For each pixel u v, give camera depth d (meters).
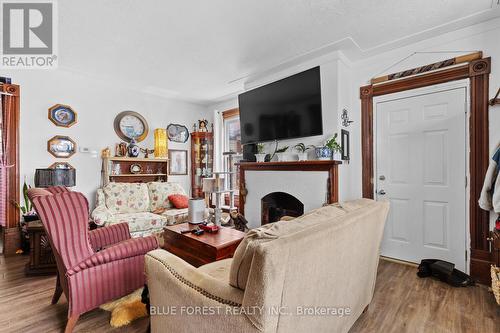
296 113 3.20
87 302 1.65
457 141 2.54
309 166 3.04
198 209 2.73
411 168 2.82
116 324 1.71
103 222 3.02
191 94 4.71
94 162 3.91
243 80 4.00
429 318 1.80
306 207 3.06
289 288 0.92
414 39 2.72
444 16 2.31
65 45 2.83
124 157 3.99
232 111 4.95
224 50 2.96
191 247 2.24
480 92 2.40
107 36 2.65
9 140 3.17
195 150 5.05
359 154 3.19
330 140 2.87
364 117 3.14
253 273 0.83
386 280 2.42
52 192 1.82
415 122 2.79
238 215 3.21
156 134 4.45
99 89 3.99
